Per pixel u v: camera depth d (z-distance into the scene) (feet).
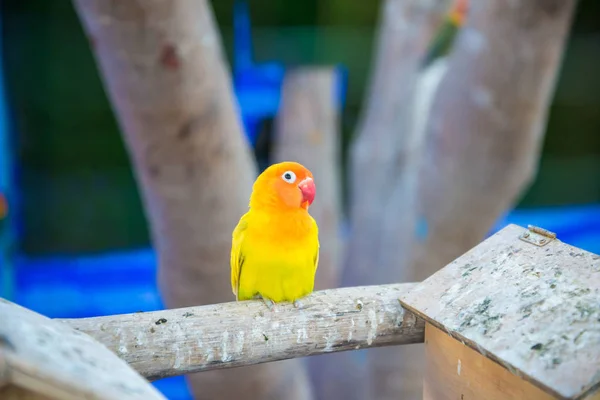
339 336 6.98
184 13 8.97
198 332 6.50
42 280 22.71
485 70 10.90
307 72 18.72
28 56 20.04
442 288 6.68
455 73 11.60
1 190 20.61
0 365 3.87
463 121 11.44
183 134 9.62
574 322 5.34
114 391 4.23
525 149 11.51
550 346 5.23
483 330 5.76
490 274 6.48
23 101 20.85
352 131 23.70
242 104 21.71
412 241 13.37
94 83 20.84
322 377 19.16
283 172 7.43
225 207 10.37
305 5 13.50
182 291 11.15
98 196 22.95
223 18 13.94
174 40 8.93
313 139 19.16
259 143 22.79
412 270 13.47
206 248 10.57
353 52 18.29
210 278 10.87
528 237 6.69
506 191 12.01
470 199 12.06
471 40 11.09
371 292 7.33
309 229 7.52
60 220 22.82
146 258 23.88
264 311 6.87
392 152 17.63
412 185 14.26
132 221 23.53
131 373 4.79
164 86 9.20
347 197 25.30
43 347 4.39
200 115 9.57
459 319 6.08
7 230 20.88
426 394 7.10
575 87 27.73
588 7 25.81
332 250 18.98
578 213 29.63
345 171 24.64
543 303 5.71
